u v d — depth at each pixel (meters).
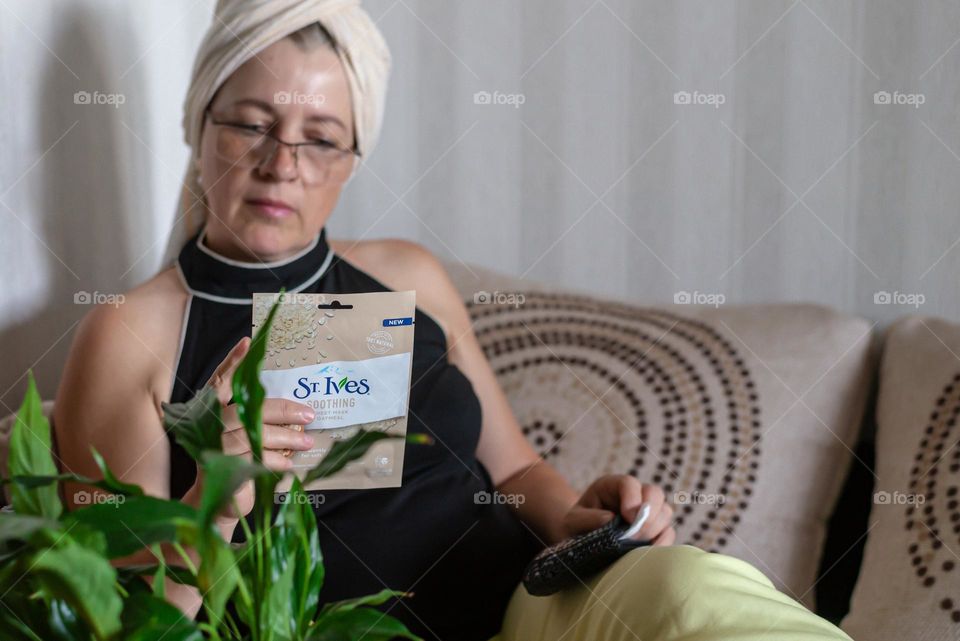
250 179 1.17
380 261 1.36
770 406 1.36
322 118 1.19
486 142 1.90
